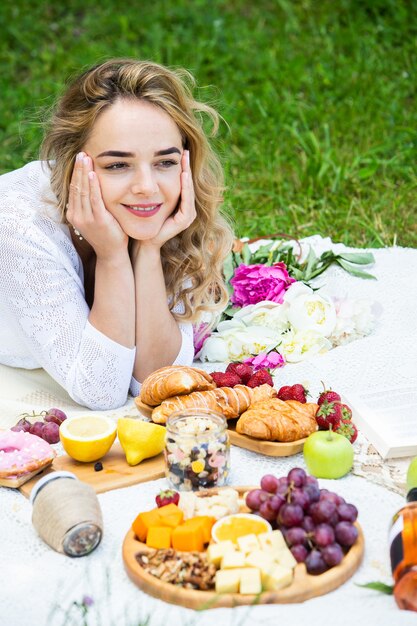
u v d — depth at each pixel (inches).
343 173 219.3
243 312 152.9
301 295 150.8
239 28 304.5
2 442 113.1
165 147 126.4
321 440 110.2
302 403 121.0
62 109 130.3
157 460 114.8
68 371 129.8
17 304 130.0
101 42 304.3
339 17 306.8
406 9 297.3
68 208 128.8
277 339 146.6
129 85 125.7
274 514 95.8
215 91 269.6
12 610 90.0
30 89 280.4
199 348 149.3
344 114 252.2
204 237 141.2
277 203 219.6
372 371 137.5
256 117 258.2
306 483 96.6
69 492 98.9
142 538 96.3
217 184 143.1
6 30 314.3
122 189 125.9
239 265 165.6
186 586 90.0
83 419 117.0
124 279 129.6
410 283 168.6
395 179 226.4
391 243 193.3
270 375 129.6
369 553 96.5
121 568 95.1
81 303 132.3
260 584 88.4
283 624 85.4
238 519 96.2
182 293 140.9
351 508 95.0
